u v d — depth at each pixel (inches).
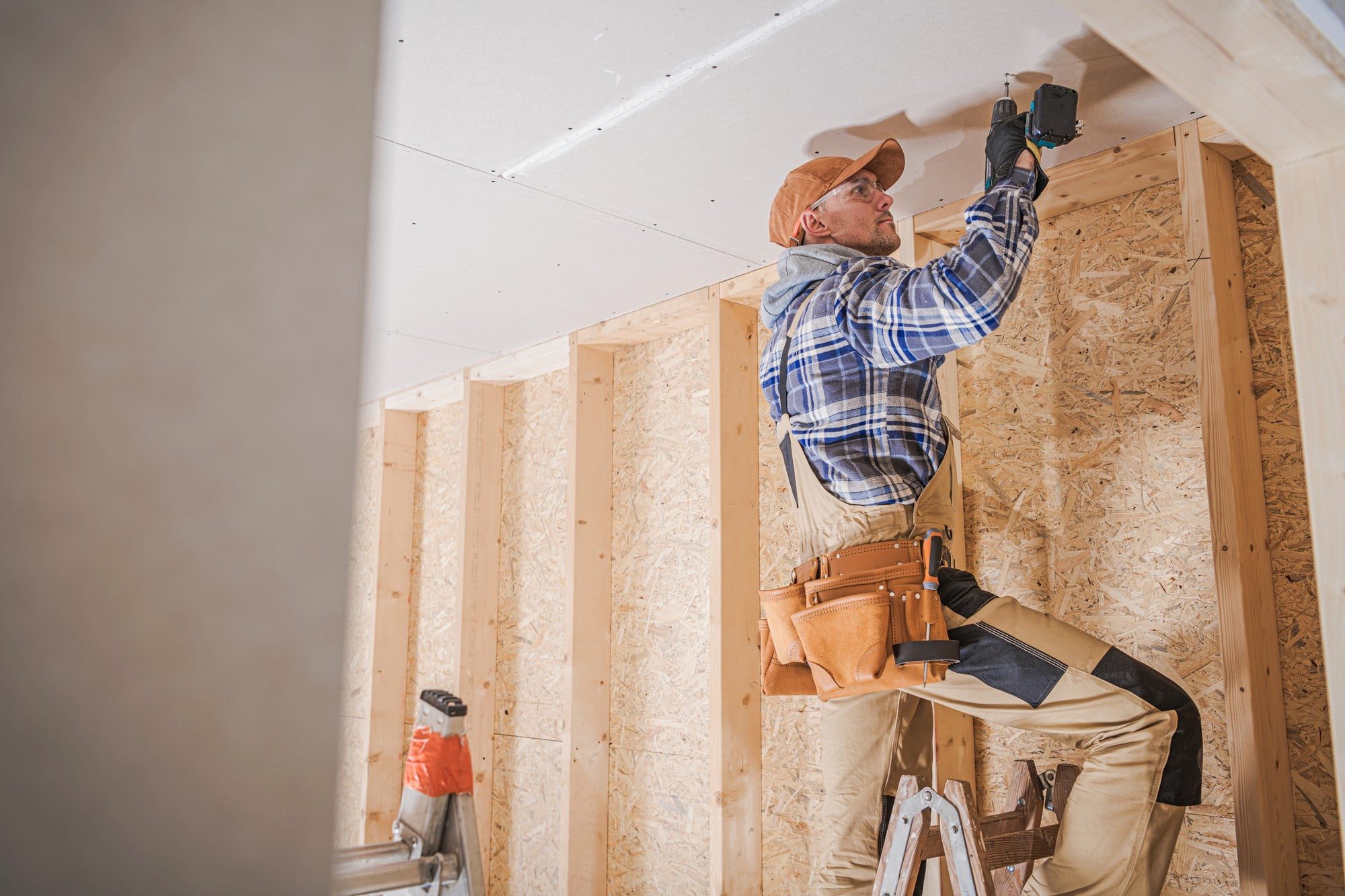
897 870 62.6
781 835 111.3
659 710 128.3
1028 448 93.6
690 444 130.6
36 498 8.8
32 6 9.4
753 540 119.1
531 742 149.4
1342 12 45.1
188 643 9.6
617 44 70.5
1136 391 86.7
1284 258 52.3
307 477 10.6
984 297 57.3
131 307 9.6
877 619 59.6
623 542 138.3
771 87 76.4
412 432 187.3
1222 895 75.5
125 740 9.2
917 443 65.3
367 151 11.9
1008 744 89.4
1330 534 48.9
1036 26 67.4
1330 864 71.0
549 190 96.5
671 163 90.1
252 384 10.3
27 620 8.7
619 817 131.2
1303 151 51.9
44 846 8.7
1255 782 69.8
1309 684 73.9
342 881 65.9
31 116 9.2
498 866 150.3
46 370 9.0
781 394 70.7
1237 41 42.8
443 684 167.6
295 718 10.3
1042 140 64.2
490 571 160.4
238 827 9.9
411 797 71.8
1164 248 86.7
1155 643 82.3
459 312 136.7
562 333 146.2
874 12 66.3
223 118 10.6
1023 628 60.7
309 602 10.5
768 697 115.8
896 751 76.2
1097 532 87.7
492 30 68.6
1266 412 79.0
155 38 10.2
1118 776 56.1
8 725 8.5
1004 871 69.8
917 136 84.0
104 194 9.6
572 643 133.5
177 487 9.7
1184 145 80.7
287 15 11.5
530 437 161.3
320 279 11.1
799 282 71.3
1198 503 81.3
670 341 136.9
